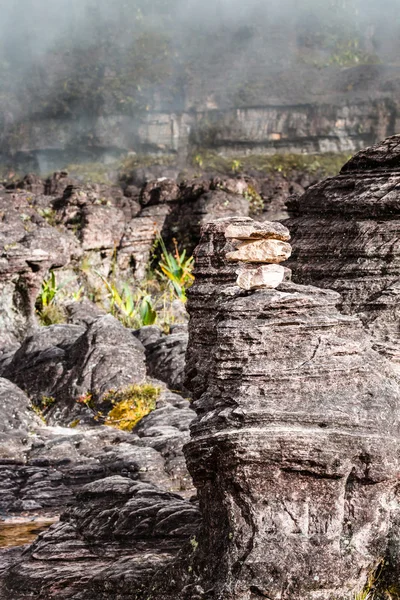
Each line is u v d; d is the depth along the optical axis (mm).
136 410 13305
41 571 5887
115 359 14164
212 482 5227
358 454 4883
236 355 5113
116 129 67625
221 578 4902
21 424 12602
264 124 64562
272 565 4773
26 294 20734
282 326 5105
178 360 14953
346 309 6266
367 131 63031
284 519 4898
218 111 65688
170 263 22547
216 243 6918
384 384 5184
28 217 26781
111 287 22562
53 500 9789
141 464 10492
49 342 15375
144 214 31750
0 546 7746
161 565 5457
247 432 4855
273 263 5453
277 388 5004
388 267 6238
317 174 54062
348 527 4961
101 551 6121
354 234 6461
